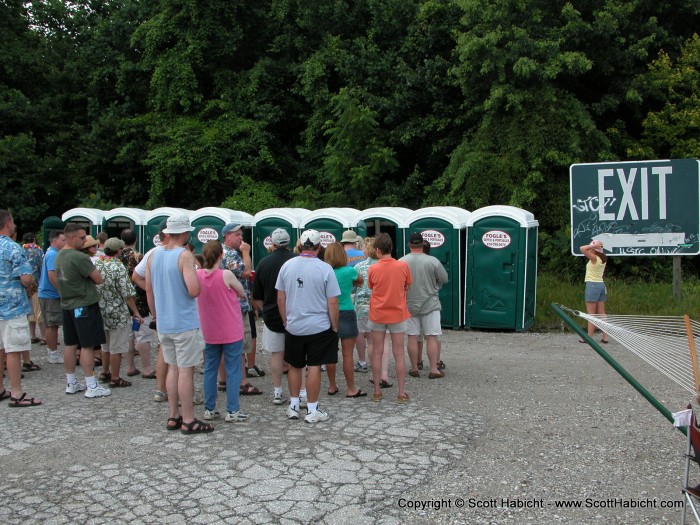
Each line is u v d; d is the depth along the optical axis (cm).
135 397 720
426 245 817
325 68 1903
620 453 539
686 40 1648
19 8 2225
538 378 796
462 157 1641
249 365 817
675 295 1209
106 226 1333
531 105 1559
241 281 753
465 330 1135
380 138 1867
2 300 668
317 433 592
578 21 1529
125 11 2172
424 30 1839
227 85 2028
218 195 2048
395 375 821
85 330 707
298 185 2031
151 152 1936
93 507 443
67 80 2212
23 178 2019
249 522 421
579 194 1225
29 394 735
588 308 1042
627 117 1756
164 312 584
